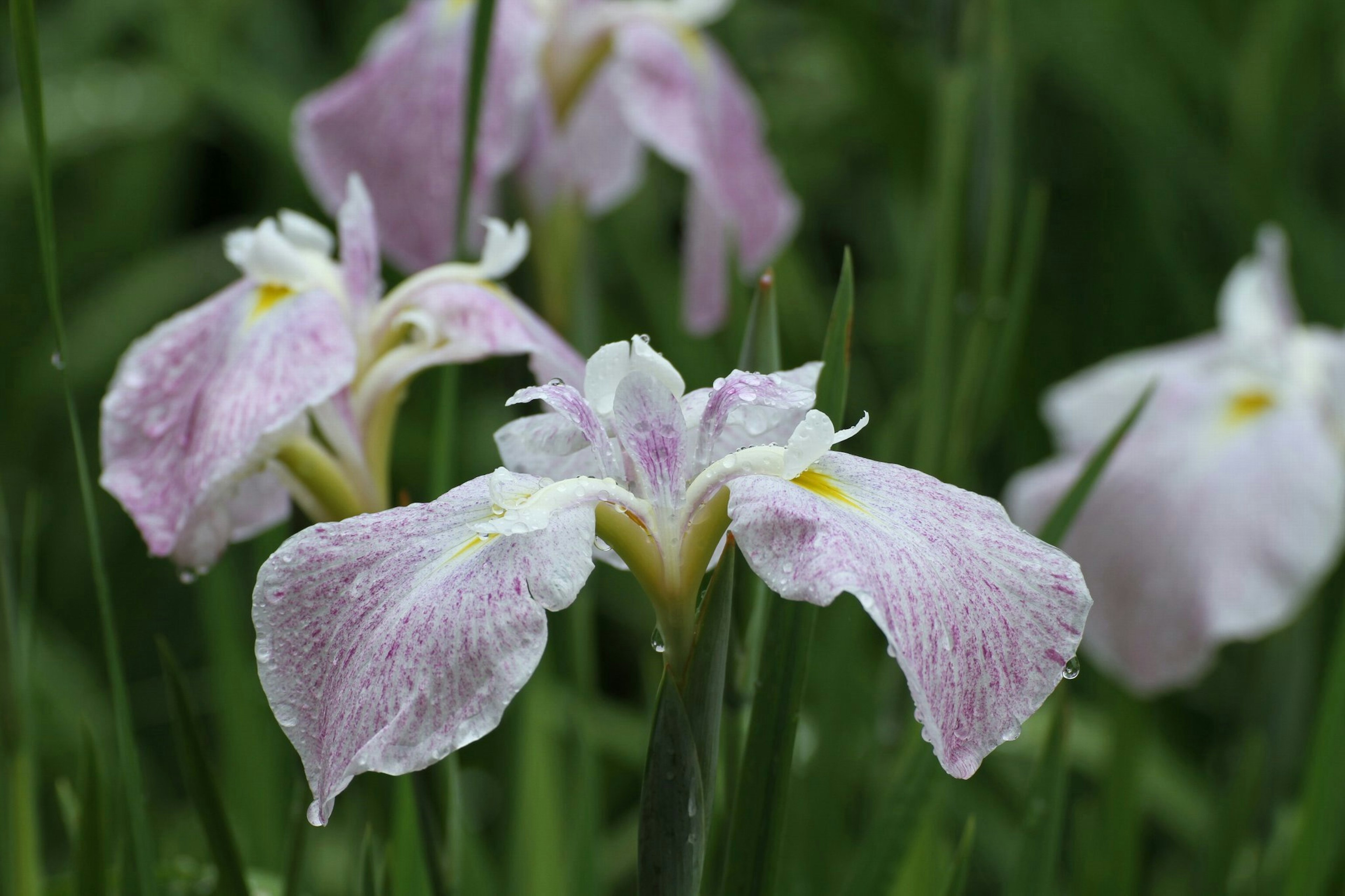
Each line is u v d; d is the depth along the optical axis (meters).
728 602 0.85
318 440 0.96
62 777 1.31
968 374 1.06
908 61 1.36
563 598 0.84
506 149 1.13
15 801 0.97
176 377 0.94
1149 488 1.12
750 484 0.85
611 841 1.23
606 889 1.19
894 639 0.83
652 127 1.15
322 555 0.85
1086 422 1.16
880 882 0.95
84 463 0.91
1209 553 1.10
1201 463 1.12
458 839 0.93
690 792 0.85
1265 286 1.15
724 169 1.17
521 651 0.84
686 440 0.87
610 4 1.17
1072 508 0.97
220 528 0.93
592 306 1.16
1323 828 1.00
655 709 0.85
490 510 0.86
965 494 0.86
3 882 0.97
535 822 1.06
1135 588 1.11
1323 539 1.09
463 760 1.28
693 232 1.18
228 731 1.10
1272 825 1.10
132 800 0.92
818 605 0.83
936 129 1.08
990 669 0.84
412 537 0.86
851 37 1.36
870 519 0.85
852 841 1.07
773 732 0.88
